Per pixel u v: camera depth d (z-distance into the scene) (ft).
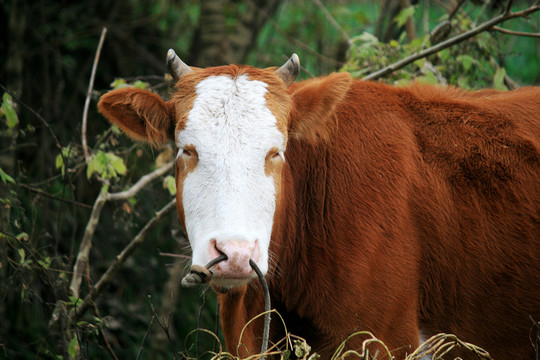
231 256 21.76
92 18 61.98
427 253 27.04
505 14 34.35
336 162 26.96
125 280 49.57
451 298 27.53
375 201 26.27
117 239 50.55
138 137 26.81
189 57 62.80
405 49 40.19
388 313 25.85
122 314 47.47
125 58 60.64
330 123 27.20
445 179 27.43
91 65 59.31
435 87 30.50
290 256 26.71
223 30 62.39
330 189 26.68
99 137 38.63
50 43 57.62
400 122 27.89
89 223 35.78
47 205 45.62
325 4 66.23
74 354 31.09
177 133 24.38
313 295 26.23
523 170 27.78
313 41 65.57
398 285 26.00
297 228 26.89
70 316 33.06
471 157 27.71
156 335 44.96
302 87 26.50
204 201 22.95
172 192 35.35
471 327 27.99
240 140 23.43
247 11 64.28
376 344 25.72
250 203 22.79
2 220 34.65
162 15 62.34
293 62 26.30
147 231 34.94
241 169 23.08
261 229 22.91
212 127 23.63
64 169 35.70
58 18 60.90
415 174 27.09
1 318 41.24
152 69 61.87
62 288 33.86
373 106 28.04
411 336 26.48
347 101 28.09
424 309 27.58
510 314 27.76
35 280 42.29
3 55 54.75
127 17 64.80
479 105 29.22
